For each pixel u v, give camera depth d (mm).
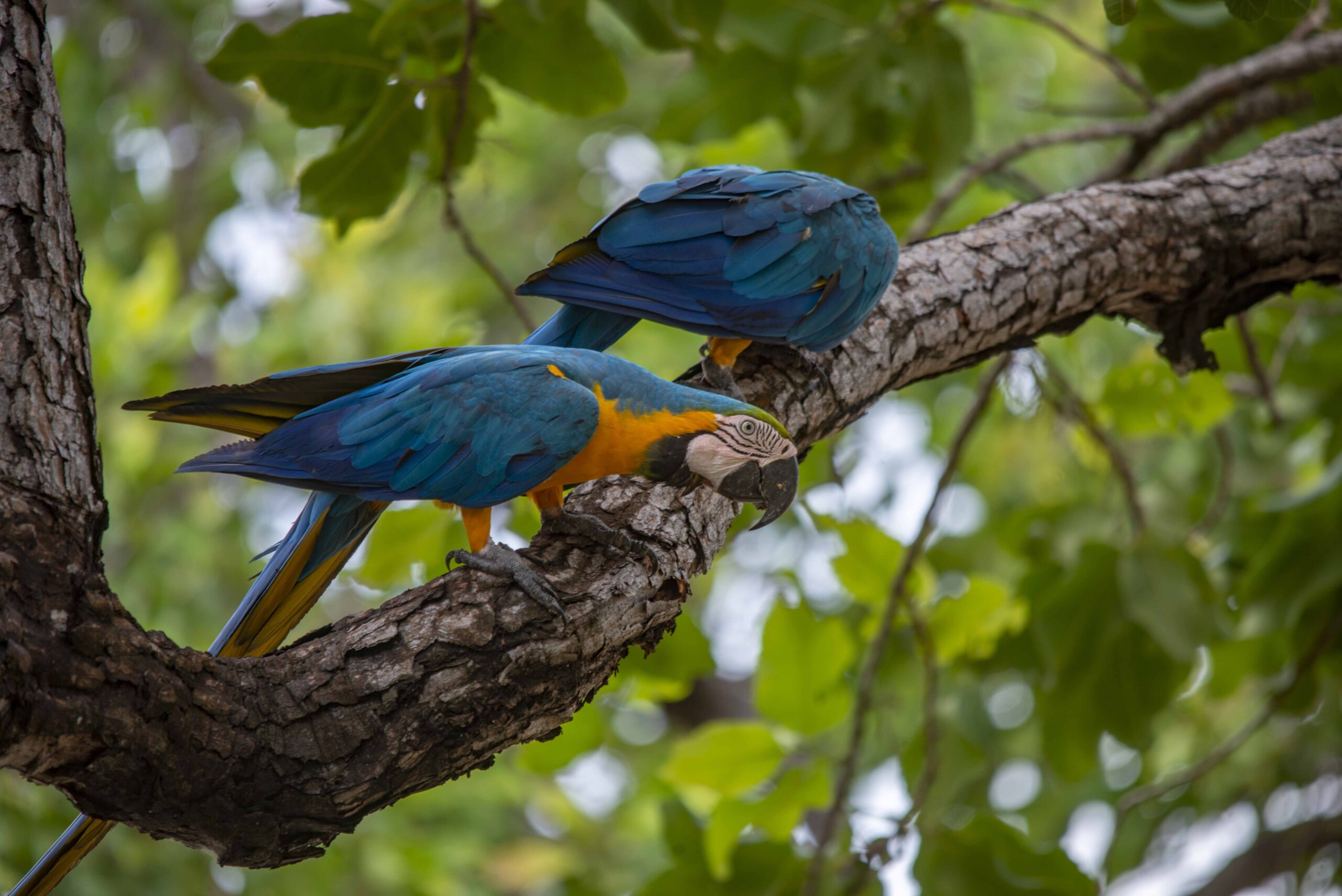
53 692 4230
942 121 9930
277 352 16781
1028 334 7648
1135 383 9539
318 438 6141
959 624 9672
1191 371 8289
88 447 4703
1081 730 10281
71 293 4863
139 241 21109
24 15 5000
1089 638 10086
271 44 8477
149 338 15602
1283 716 11047
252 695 4781
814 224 7086
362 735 4875
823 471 11617
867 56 9938
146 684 4449
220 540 16797
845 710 9289
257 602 6457
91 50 19906
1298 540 10234
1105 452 10086
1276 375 10812
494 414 6055
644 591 5672
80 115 19828
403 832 15602
